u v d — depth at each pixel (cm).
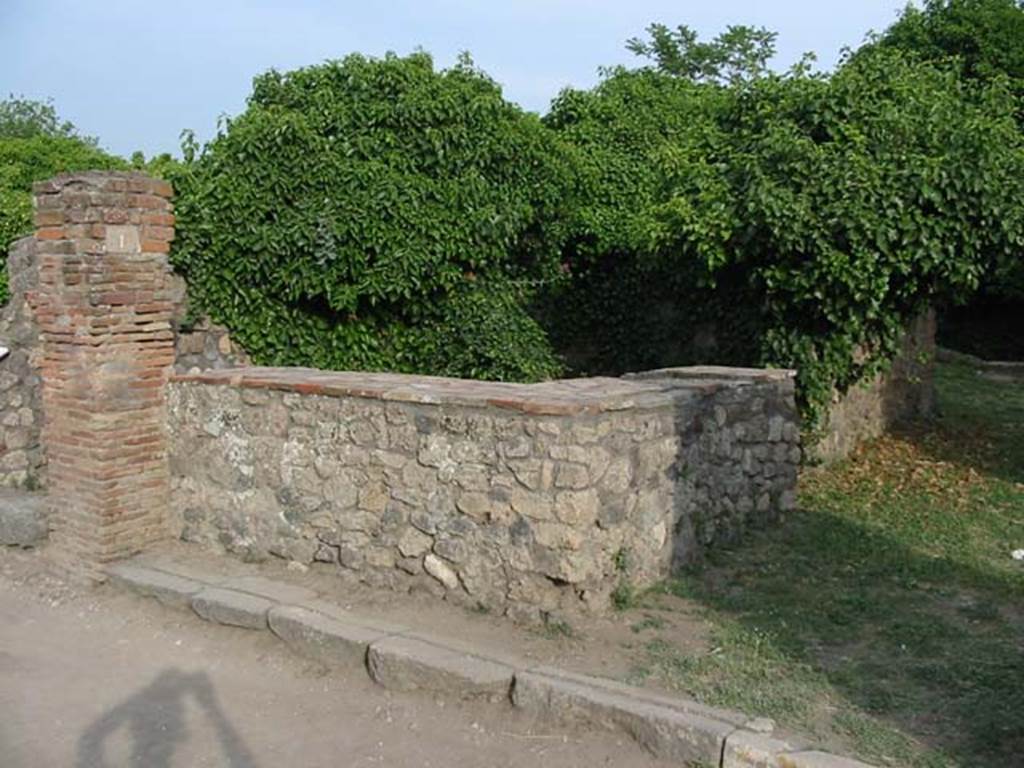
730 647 496
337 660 520
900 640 507
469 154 846
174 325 731
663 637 509
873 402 963
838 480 826
